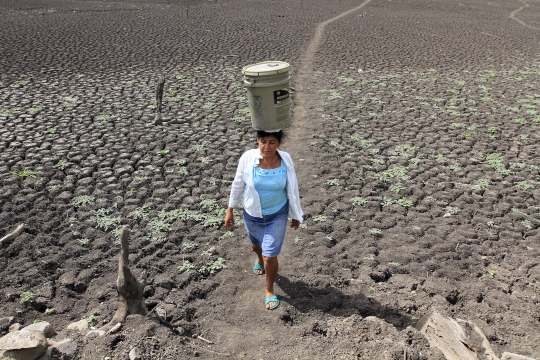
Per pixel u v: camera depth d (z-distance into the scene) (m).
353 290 4.38
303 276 4.54
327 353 3.63
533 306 4.20
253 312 4.09
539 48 14.20
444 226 5.38
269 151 3.78
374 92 9.84
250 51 12.86
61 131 7.44
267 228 4.00
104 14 18.11
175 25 16.28
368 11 20.70
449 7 22.73
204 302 4.22
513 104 9.29
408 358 3.50
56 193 5.71
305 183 6.22
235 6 21.19
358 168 6.66
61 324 3.93
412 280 4.52
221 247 4.95
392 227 5.37
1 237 4.93
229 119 8.20
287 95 4.00
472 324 3.96
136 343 3.50
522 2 25.30
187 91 9.59
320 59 12.22
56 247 4.79
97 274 4.50
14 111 8.20
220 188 6.05
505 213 5.68
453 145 7.40
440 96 9.67
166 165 6.54
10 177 5.95
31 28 14.83
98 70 10.78
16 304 4.07
